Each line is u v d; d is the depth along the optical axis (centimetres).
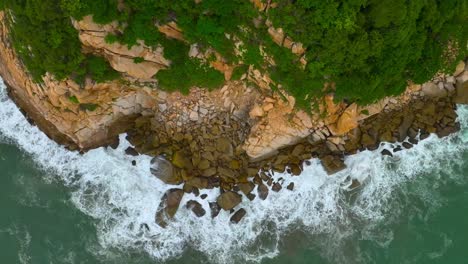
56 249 3116
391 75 2881
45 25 2595
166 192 3172
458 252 3091
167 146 3167
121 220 3178
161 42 2773
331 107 2938
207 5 2608
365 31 2606
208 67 2939
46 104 3023
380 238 3156
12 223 3153
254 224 3170
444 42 2984
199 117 3125
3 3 2644
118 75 2881
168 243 3148
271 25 2644
